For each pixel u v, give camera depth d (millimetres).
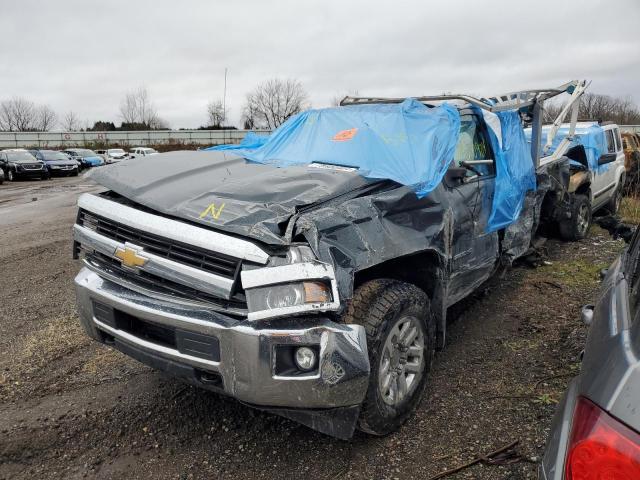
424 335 3164
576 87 6609
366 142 3588
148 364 2836
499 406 3238
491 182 4172
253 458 2855
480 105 4293
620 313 1670
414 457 2799
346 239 2660
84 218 3254
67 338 4488
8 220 11820
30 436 3092
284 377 2439
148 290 2809
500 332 4348
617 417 1248
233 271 2496
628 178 11484
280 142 4121
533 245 6152
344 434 2662
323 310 2391
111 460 2881
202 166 3473
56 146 54250
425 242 3152
